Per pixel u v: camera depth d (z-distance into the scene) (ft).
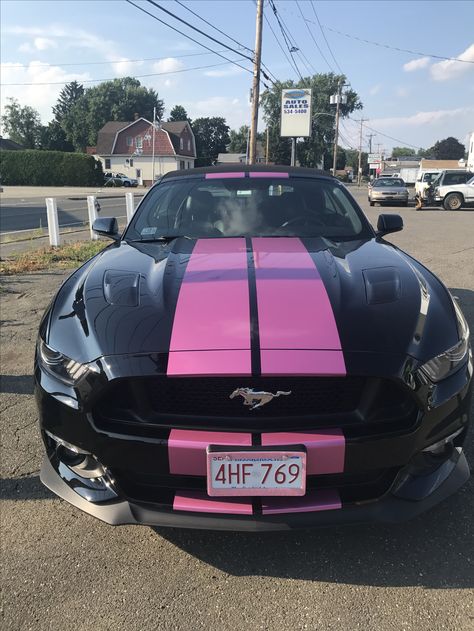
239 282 7.36
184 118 368.48
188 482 6.27
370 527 7.32
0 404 11.05
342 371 5.90
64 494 6.79
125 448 6.12
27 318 17.06
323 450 5.87
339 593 6.22
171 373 5.98
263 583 6.39
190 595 6.23
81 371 6.38
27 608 6.08
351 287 7.32
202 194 11.18
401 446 6.07
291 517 6.10
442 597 6.13
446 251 30.40
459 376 6.57
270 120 231.71
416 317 6.74
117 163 234.17
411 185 170.91
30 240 36.73
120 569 6.65
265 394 5.95
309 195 11.16
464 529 7.23
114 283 7.64
